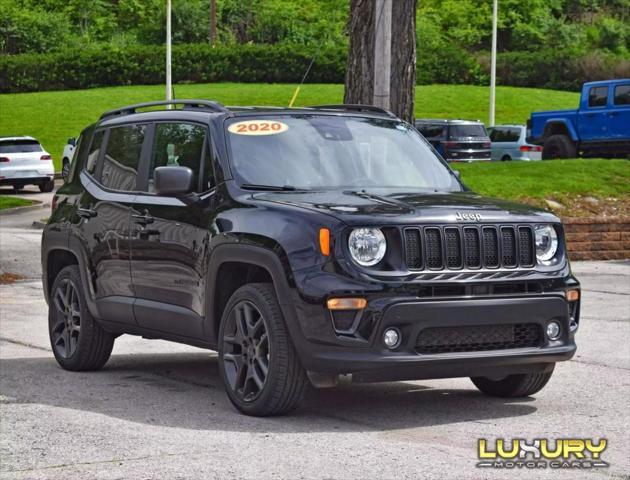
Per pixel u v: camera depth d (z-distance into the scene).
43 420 7.98
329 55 68.50
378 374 7.52
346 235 7.57
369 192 8.59
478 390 9.20
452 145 36.88
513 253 8.02
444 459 6.84
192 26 79.25
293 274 7.64
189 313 8.68
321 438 7.38
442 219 7.78
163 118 9.48
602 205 22.20
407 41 20.39
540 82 68.69
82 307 9.97
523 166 24.28
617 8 87.44
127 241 9.35
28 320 13.50
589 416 8.15
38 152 41.09
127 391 9.12
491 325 7.82
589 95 31.20
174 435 7.48
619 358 10.66
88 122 59.34
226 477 6.43
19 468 6.68
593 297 15.34
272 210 7.99
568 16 86.50
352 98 20.28
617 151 30.62
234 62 68.56
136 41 79.88
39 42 76.69
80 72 68.31
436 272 7.67
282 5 81.31
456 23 82.44
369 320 7.48
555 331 8.12
